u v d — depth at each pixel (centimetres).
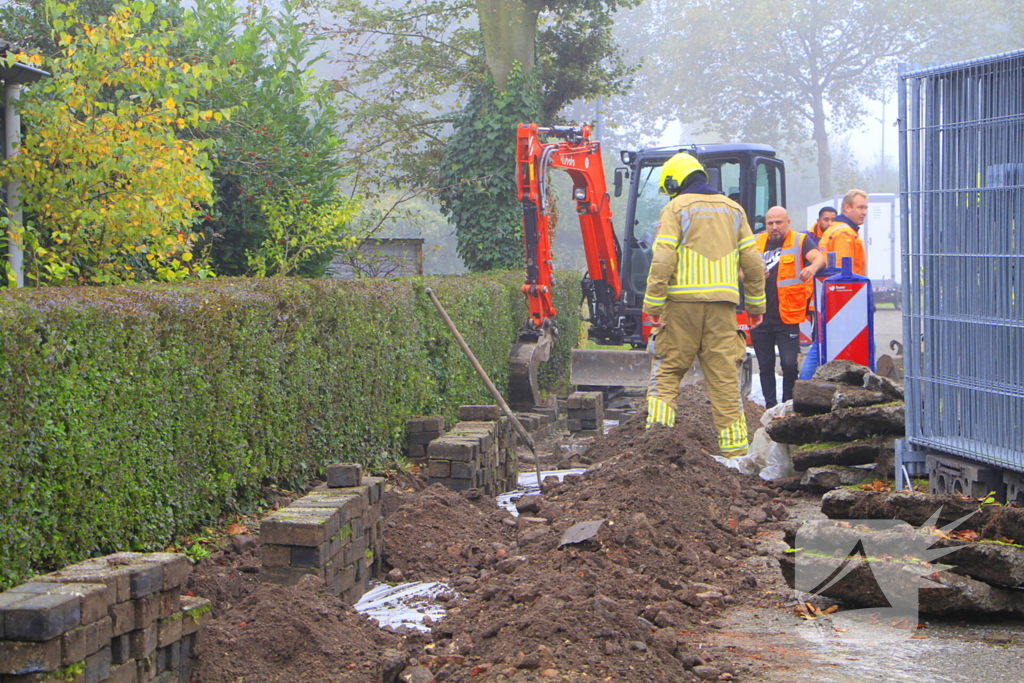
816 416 744
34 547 452
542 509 666
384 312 855
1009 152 568
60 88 796
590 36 2036
